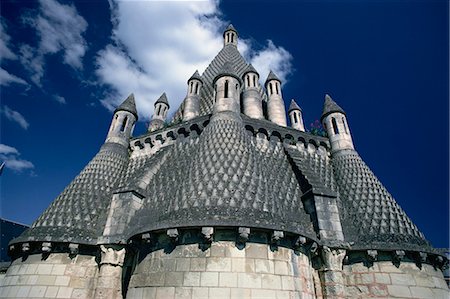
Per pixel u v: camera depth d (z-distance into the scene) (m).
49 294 11.10
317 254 11.10
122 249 11.22
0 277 16.86
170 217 9.63
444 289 11.04
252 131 16.00
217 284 8.31
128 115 18.80
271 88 22.97
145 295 8.87
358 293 10.71
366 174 14.52
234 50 31.06
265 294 8.38
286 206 11.98
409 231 11.59
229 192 10.10
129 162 17.12
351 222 12.52
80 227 12.30
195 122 16.22
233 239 8.95
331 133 17.69
